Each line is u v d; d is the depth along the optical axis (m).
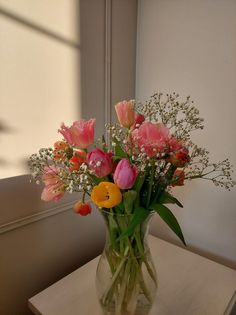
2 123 0.70
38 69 0.75
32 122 0.76
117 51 0.96
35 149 0.77
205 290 0.71
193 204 0.95
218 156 0.87
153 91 1.00
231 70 0.79
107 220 0.52
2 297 0.74
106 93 0.95
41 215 0.79
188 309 0.65
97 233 1.02
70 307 0.65
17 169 0.74
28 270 0.79
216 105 0.84
